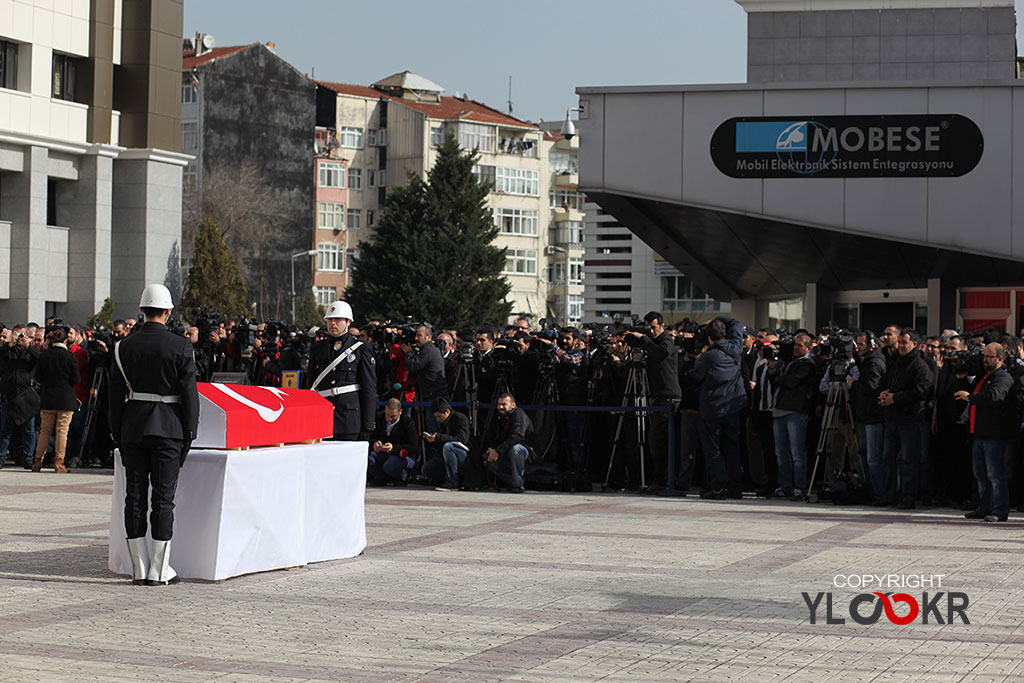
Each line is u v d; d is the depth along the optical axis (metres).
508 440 16.89
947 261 26.05
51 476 18.69
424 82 106.38
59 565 10.43
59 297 42.72
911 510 15.09
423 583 9.73
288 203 89.94
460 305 75.25
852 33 32.66
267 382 19.95
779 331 18.97
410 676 6.76
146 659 7.11
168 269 45.28
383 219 77.56
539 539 12.20
